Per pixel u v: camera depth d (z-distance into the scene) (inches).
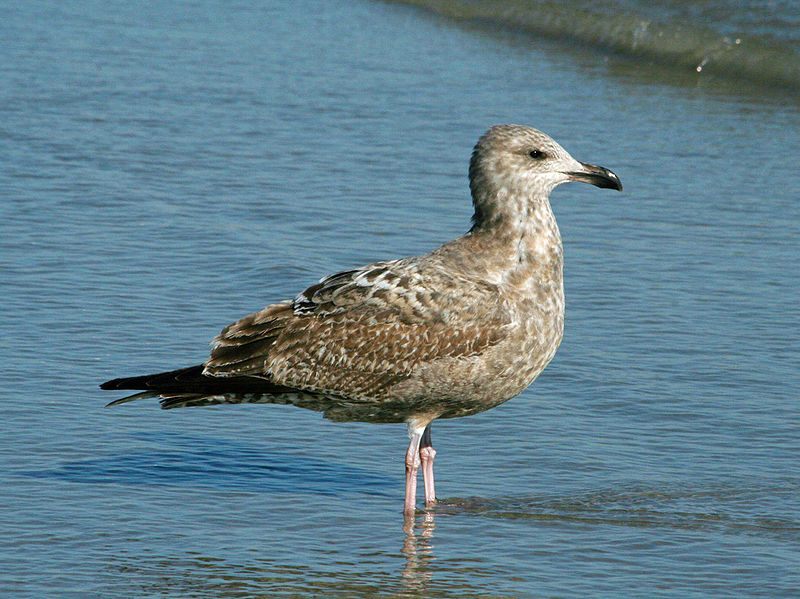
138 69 1140.5
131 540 442.6
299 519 462.6
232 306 644.7
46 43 1219.9
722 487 481.4
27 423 524.1
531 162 464.8
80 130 952.3
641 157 914.7
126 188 825.5
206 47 1237.7
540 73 1168.2
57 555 430.9
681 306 658.2
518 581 417.7
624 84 1129.4
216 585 414.3
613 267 713.0
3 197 800.9
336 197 816.9
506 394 471.2
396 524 460.8
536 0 1395.2
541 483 489.7
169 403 482.0
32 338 600.1
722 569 421.7
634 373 581.3
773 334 621.9
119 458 503.8
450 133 968.3
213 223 764.6
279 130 970.1
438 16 1430.9
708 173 882.8
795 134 976.9
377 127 981.8
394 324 458.0
